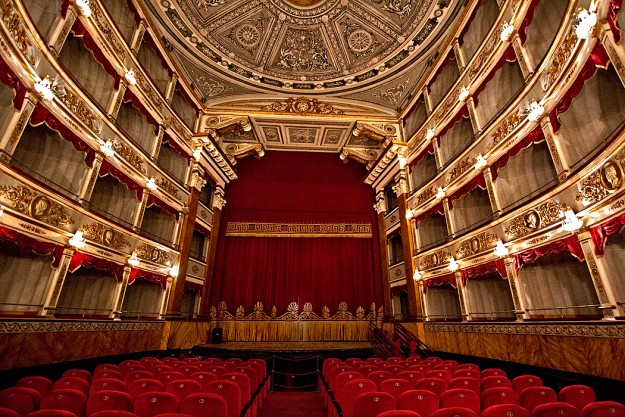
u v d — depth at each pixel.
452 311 9.23
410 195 10.38
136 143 7.76
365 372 4.50
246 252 12.01
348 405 3.18
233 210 12.42
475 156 7.68
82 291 7.03
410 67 10.73
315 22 10.59
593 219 4.62
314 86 11.75
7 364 4.46
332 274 11.95
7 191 4.51
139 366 4.52
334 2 10.09
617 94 5.11
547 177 6.66
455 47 8.85
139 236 7.70
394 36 10.38
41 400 2.66
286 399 5.22
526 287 6.18
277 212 12.49
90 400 2.62
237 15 10.13
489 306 7.59
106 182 7.69
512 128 6.53
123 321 6.89
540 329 5.40
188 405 2.55
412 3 9.56
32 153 6.12
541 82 5.81
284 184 12.88
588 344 4.56
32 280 5.39
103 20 6.68
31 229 4.91
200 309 10.26
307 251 12.21
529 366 5.55
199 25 9.88
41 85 4.98
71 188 6.18
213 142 10.80
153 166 8.45
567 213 4.91
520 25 6.47
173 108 9.81
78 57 6.89
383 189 12.37
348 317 11.37
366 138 12.60
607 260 4.50
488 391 2.99
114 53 7.03
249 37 10.68
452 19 9.31
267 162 13.16
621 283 4.41
